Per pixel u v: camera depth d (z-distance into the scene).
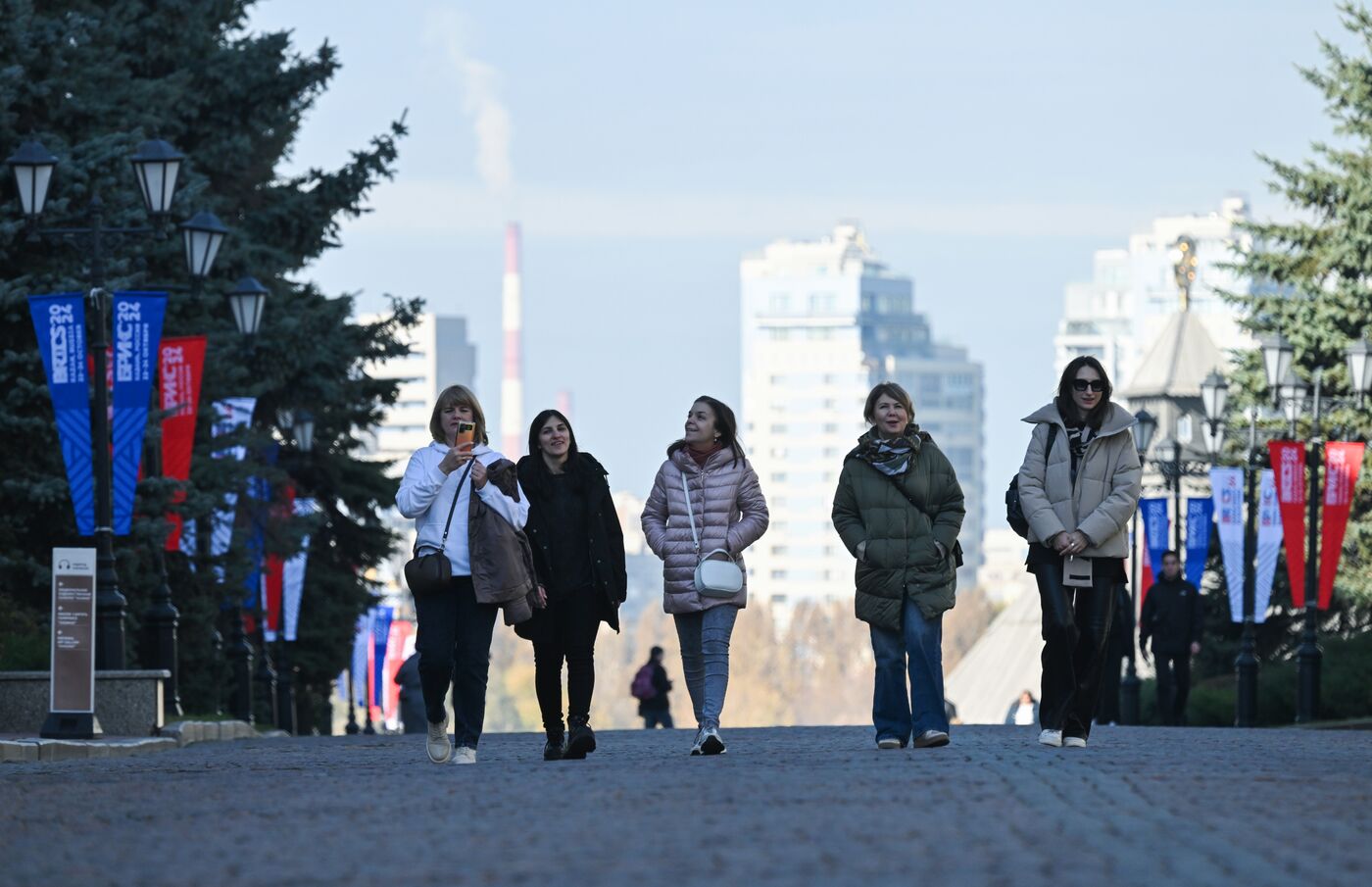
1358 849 24.50
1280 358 109.88
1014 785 32.09
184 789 36.53
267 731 104.50
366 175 118.88
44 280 82.81
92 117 89.62
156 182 72.44
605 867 23.12
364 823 29.00
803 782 33.44
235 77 110.69
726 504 45.25
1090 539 43.53
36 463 84.12
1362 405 105.31
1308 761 40.78
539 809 30.17
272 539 113.94
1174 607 93.81
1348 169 150.38
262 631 115.00
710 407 45.44
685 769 37.94
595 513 43.16
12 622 78.75
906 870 22.31
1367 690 98.38
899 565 45.34
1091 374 43.78
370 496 131.75
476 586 40.88
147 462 86.62
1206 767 36.69
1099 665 44.44
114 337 74.62
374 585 140.62
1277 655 147.75
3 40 86.69
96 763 50.56
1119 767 36.34
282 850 26.12
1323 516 103.38
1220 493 114.88
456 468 40.94
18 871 24.83
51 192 84.31
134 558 87.44
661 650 116.31
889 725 45.81
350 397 121.62
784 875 22.12
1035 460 44.06
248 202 118.50
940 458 45.91
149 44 108.69
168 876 23.88
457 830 27.62
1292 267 152.00
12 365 82.75
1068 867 22.31
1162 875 21.69
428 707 41.84
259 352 112.25
